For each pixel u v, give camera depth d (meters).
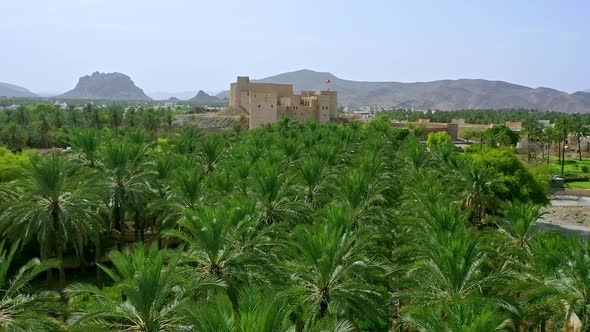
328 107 105.06
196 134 61.78
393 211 28.69
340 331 14.05
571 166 87.38
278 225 25.20
